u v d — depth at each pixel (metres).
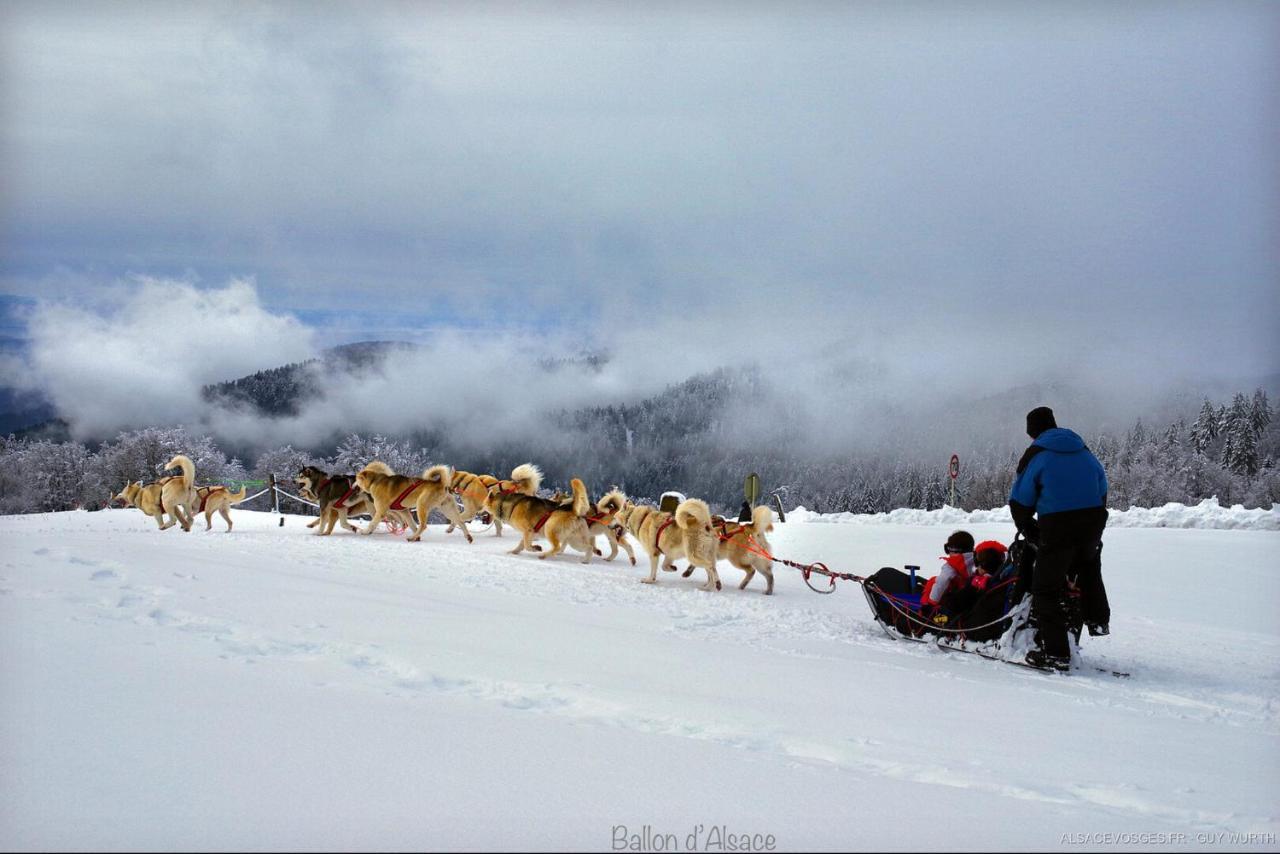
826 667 6.85
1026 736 5.09
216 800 3.07
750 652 7.25
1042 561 7.71
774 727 4.77
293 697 4.47
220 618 6.59
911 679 6.70
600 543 16.19
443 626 7.08
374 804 3.12
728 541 11.41
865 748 4.52
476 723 4.28
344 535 15.87
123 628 5.89
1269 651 8.59
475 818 3.07
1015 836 3.23
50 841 2.69
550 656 6.27
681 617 9.08
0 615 6.06
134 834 2.77
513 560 13.04
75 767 3.28
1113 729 5.48
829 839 3.08
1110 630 9.56
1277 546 15.53
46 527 18.86
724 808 3.33
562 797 3.33
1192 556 14.50
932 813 3.44
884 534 17.16
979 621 8.16
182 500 16.08
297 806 3.07
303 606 7.45
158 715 3.95
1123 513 19.67
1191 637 9.25
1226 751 5.06
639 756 3.93
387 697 4.70
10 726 3.68
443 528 17.61
